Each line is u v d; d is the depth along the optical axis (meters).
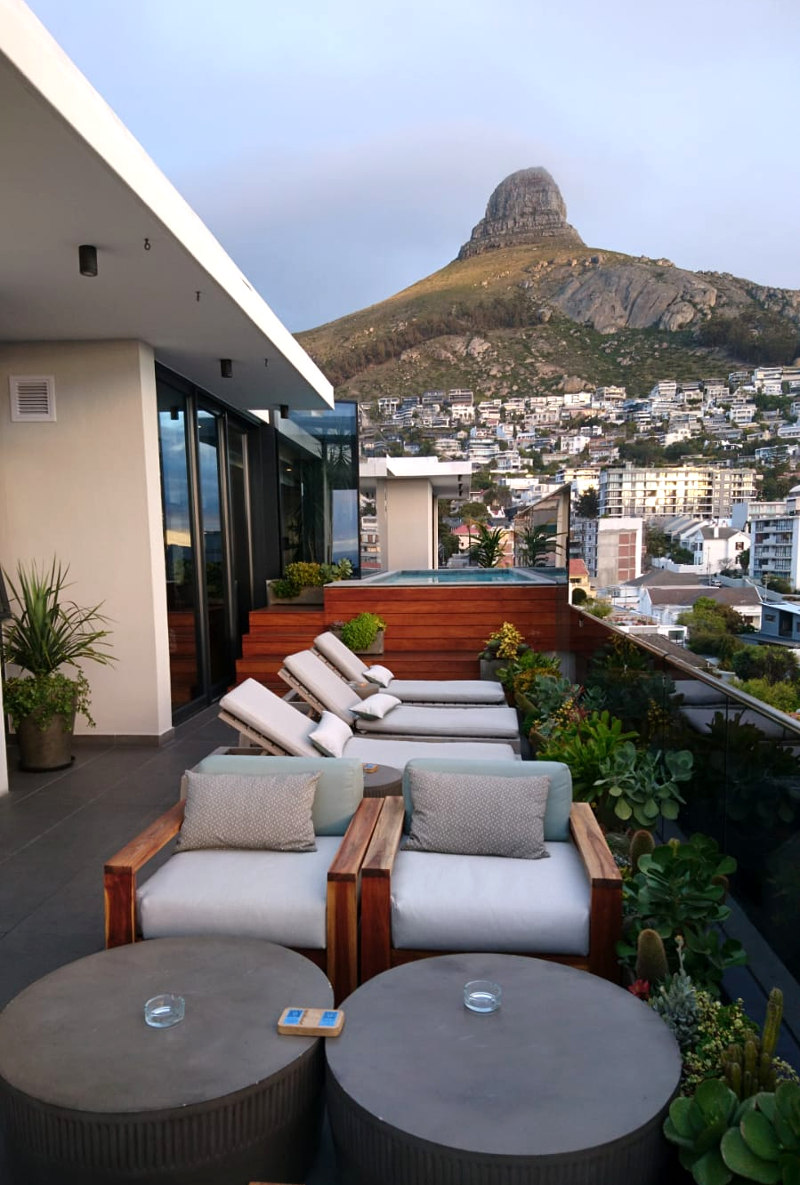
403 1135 1.64
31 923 3.43
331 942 2.62
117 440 6.29
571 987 2.18
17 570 6.41
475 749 4.70
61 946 3.23
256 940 2.45
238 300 5.36
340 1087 1.77
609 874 2.58
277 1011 2.05
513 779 3.11
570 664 8.03
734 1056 1.93
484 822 2.99
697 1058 2.07
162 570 6.59
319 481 11.40
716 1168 1.65
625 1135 1.64
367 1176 1.72
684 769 3.79
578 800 3.95
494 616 8.97
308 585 10.47
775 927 2.77
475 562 15.55
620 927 2.56
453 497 24.86
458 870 2.85
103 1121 1.70
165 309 5.48
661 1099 1.74
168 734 6.68
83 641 6.31
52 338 6.17
